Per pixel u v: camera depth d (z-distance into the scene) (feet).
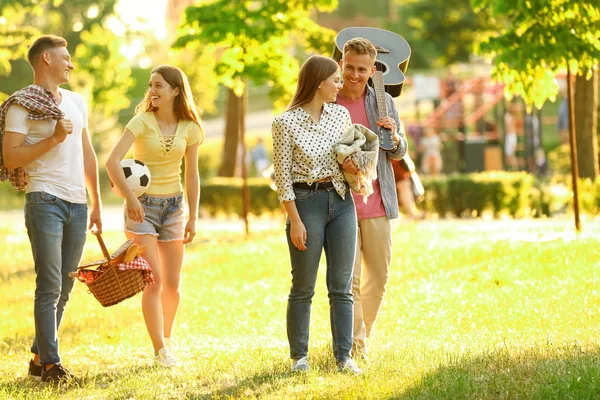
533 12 66.28
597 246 59.31
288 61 95.30
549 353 33.27
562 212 107.76
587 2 65.51
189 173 39.65
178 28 93.04
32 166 35.91
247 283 63.31
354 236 33.32
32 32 113.09
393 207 37.11
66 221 36.37
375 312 37.73
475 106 181.47
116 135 241.96
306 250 32.91
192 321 51.21
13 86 202.59
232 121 136.05
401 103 251.60
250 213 126.72
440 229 85.40
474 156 172.35
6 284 73.00
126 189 37.52
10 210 185.47
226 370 35.63
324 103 33.27
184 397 31.45
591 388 27.53
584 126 99.04
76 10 182.50
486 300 48.49
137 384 33.78
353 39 36.91
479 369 31.45
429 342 38.88
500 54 67.56
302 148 32.48
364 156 32.58
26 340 48.47
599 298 46.42
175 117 38.91
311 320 48.14
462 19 215.92
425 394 28.53
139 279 35.65
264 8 92.32
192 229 39.60
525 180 110.52
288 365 34.99
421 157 181.06
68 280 37.09
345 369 32.89
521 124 180.86
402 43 40.75
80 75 177.27
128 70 176.55
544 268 55.31
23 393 33.37
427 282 55.72
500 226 85.61
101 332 49.16
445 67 225.35
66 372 36.22
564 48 65.46
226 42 91.09
